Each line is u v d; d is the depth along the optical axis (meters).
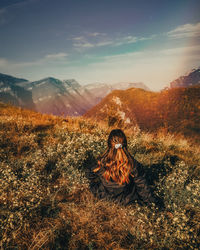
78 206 2.57
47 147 3.92
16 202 2.13
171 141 6.62
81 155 3.55
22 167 3.31
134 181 2.41
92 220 2.32
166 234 1.99
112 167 2.41
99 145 4.25
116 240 2.11
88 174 2.70
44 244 1.96
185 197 2.64
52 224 2.21
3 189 2.34
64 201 2.69
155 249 2.01
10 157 3.68
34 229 2.13
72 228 2.17
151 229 2.17
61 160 3.54
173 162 4.40
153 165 3.79
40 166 3.32
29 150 4.08
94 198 2.75
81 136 4.59
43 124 6.57
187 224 2.33
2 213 2.15
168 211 2.55
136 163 2.41
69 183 2.96
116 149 2.37
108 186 2.54
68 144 3.91
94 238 2.10
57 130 5.68
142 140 5.95
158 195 2.71
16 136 4.72
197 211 2.55
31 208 2.17
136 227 2.24
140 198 2.58
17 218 2.09
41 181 2.99
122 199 2.58
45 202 2.54
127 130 7.11
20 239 1.99
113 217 2.42
